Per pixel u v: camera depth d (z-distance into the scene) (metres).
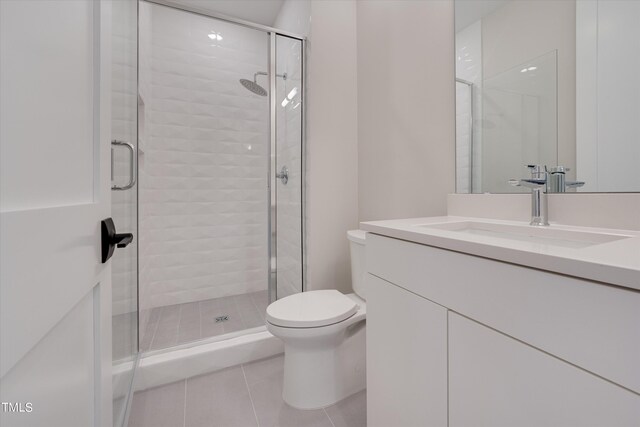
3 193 0.29
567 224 0.95
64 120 0.42
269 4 2.31
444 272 0.67
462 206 1.28
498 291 0.55
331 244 1.91
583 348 0.43
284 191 2.17
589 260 0.42
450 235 0.69
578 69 0.92
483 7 1.21
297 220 1.99
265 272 2.66
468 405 0.61
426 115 1.45
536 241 0.90
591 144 0.90
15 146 0.31
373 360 0.94
